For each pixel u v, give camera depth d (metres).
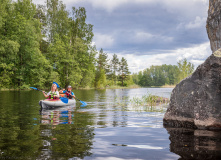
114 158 2.28
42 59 32.47
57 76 34.31
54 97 8.91
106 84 61.41
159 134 3.50
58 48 36.12
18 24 30.67
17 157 2.29
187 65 36.03
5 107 8.05
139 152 2.50
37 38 34.22
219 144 2.77
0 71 29.52
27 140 3.05
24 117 5.54
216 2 6.10
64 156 2.34
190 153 2.40
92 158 2.28
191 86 4.13
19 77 29.69
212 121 3.70
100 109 7.54
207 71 3.85
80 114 6.21
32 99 12.20
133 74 137.25
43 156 2.33
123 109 7.52
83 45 38.53
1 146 2.73
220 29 5.79
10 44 27.83
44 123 4.59
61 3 39.12
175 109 4.38
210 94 3.76
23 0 33.31
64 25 39.06
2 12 28.95
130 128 4.06
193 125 4.02
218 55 3.71
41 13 44.09
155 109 7.51
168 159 2.22
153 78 139.25
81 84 41.69
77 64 38.34
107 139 3.16
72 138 3.21
